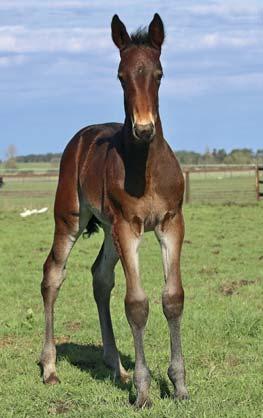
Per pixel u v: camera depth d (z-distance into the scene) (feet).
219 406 18.28
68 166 23.26
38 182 152.46
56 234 23.36
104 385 20.95
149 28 18.94
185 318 27.96
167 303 18.99
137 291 18.81
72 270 41.81
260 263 43.42
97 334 27.30
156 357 23.49
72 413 18.37
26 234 59.00
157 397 19.54
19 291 36.19
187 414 17.46
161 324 27.30
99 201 20.93
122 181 18.98
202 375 21.26
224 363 22.80
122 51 18.75
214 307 30.45
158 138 18.70
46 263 23.41
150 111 17.67
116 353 22.72
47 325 22.65
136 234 19.07
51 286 23.04
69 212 22.90
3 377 22.16
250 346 24.54
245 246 50.34
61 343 26.32
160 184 18.83
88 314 30.42
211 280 38.04
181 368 19.10
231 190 102.73
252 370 21.77
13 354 24.72
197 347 24.43
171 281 19.11
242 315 27.48
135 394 19.33
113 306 31.50
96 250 50.14
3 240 55.31
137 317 18.76
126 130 18.78
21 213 74.08
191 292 34.50
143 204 18.84
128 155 18.84
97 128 23.63
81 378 21.88
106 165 20.03
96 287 23.44
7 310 31.89
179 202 19.27
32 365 23.38
